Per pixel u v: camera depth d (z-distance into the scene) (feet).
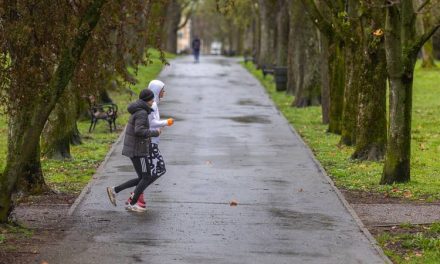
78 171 90.48
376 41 96.17
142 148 65.82
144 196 73.72
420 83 214.90
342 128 113.70
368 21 96.53
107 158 98.53
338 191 77.46
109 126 129.49
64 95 83.46
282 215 66.18
